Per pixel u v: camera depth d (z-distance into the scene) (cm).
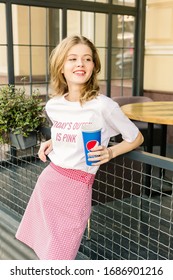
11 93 331
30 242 187
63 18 468
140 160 166
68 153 165
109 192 239
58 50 166
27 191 319
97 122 158
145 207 316
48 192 172
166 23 538
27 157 299
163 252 248
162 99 564
